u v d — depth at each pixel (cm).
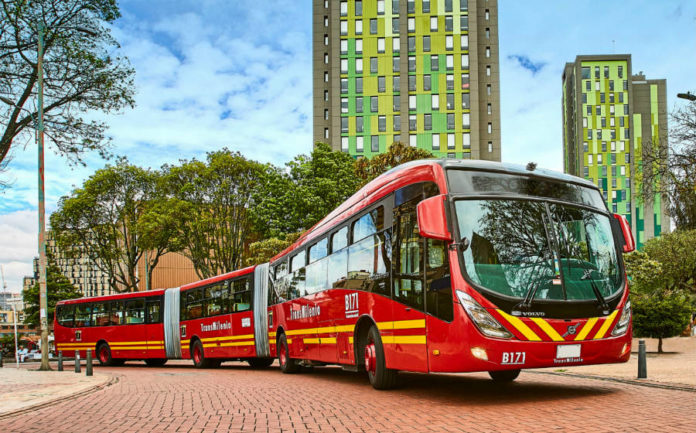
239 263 4772
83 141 2311
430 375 1455
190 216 4662
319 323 1406
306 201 4278
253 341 2109
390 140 7925
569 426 675
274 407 934
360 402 956
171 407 973
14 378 1716
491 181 905
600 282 895
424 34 8081
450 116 7938
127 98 2333
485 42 8256
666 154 2367
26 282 9275
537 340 825
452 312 840
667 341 3048
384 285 1051
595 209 948
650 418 711
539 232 886
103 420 854
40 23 2156
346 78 8062
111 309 2956
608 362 880
